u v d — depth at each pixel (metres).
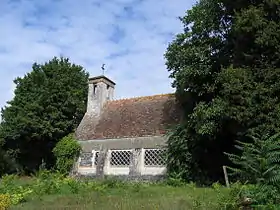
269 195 8.88
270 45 16.31
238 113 16.48
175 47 22.61
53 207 11.68
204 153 21.58
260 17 16.59
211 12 20.12
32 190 15.97
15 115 34.38
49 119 33.62
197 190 14.62
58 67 36.25
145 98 30.97
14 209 11.68
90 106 32.28
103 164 27.45
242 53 17.94
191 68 20.28
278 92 16.08
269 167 9.44
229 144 20.83
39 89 34.12
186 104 23.30
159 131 26.41
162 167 24.89
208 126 18.28
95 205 11.41
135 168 26.05
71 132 34.31
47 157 34.72
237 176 16.17
